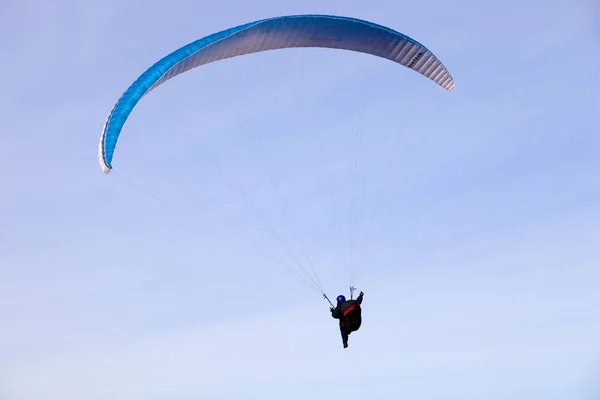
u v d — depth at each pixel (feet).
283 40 114.52
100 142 102.68
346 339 104.37
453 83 123.65
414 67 123.03
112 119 103.04
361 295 105.81
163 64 105.29
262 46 114.01
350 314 104.27
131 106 103.35
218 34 108.06
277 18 110.11
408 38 117.70
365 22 114.83
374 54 122.21
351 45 119.34
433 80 124.57
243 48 112.47
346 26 114.83
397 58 122.01
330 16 112.78
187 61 107.96
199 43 107.14
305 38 115.75
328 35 116.26
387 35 117.08
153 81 104.17
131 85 104.68
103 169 102.94
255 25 108.78
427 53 119.75
